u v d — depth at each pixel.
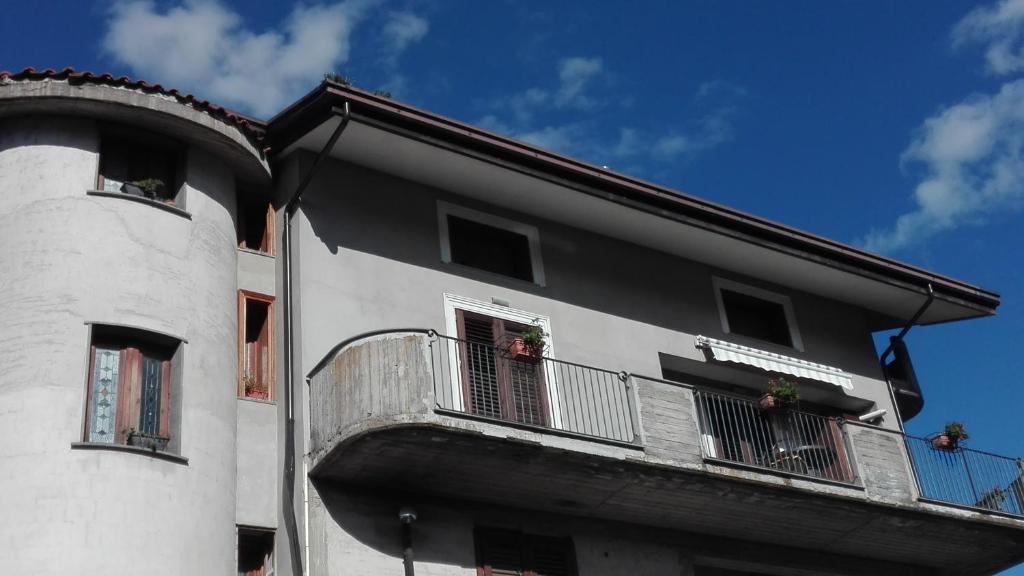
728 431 21.38
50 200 16.61
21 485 14.73
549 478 17.69
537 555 18.19
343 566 16.28
